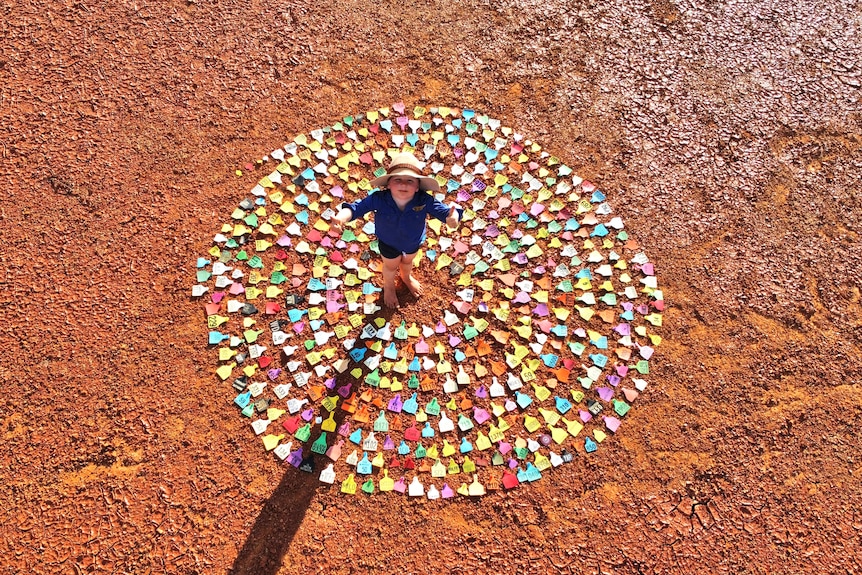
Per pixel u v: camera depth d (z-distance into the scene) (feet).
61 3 16.81
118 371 12.24
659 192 15.20
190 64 16.11
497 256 13.94
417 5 17.69
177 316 12.88
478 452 11.88
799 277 14.21
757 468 12.06
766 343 13.38
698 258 14.34
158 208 14.08
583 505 11.55
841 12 18.43
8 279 13.02
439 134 15.53
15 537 10.70
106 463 11.39
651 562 11.16
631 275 14.05
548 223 14.47
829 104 16.89
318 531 11.04
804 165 15.87
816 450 12.30
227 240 13.75
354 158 15.03
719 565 11.19
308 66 16.37
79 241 13.57
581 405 12.51
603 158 15.62
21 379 12.01
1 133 14.75
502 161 15.29
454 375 12.62
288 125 15.43
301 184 14.57
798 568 11.23
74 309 12.80
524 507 11.46
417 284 13.17
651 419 12.44
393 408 12.17
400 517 11.23
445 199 14.60
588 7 18.17
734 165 15.72
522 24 17.63
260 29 16.84
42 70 15.74
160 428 11.75
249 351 12.57
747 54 17.66
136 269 13.34
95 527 10.87
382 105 15.94
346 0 17.58
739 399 12.73
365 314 13.12
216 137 15.11
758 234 14.74
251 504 11.19
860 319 13.79
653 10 18.28
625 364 12.98
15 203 13.91
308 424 11.94
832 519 11.67
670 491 11.77
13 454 11.33
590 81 16.81
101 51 16.14
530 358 12.92
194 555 10.74
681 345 13.28
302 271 13.47
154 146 14.85
